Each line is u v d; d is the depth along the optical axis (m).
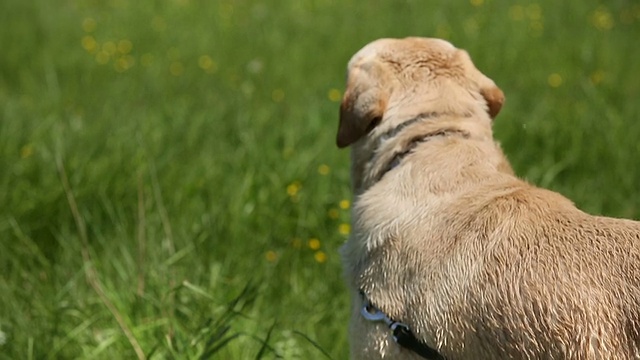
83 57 11.34
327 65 10.80
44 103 9.30
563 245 3.70
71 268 5.96
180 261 5.88
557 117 8.34
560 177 7.40
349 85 4.41
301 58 11.04
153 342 5.23
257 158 7.29
